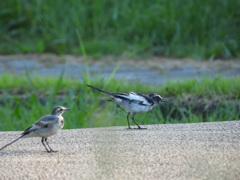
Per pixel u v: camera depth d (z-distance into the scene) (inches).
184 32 1000.9
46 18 1059.9
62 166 289.4
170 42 996.6
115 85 639.8
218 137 354.6
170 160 294.5
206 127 394.0
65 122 513.7
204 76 696.4
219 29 1001.5
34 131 324.2
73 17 1055.0
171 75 775.7
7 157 313.3
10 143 325.7
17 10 1080.2
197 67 840.3
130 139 356.8
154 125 419.5
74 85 673.6
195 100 568.1
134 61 909.2
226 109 522.3
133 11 1058.1
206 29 1013.2
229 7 1035.3
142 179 262.2
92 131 393.4
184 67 843.4
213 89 592.7
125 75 781.9
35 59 944.3
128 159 299.1
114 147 331.0
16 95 656.4
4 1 1095.0
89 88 629.6
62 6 1071.6
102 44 994.7
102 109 555.5
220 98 566.6
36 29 1064.8
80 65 882.1
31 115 543.2
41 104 624.4
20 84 701.3
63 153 320.8
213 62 887.7
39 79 713.6
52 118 327.6
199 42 991.6
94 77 737.0
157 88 631.8
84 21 1056.8
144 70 824.9
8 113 565.9
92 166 287.9
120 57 944.9
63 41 1010.1
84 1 1083.3
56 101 608.4
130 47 983.6
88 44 1000.9
